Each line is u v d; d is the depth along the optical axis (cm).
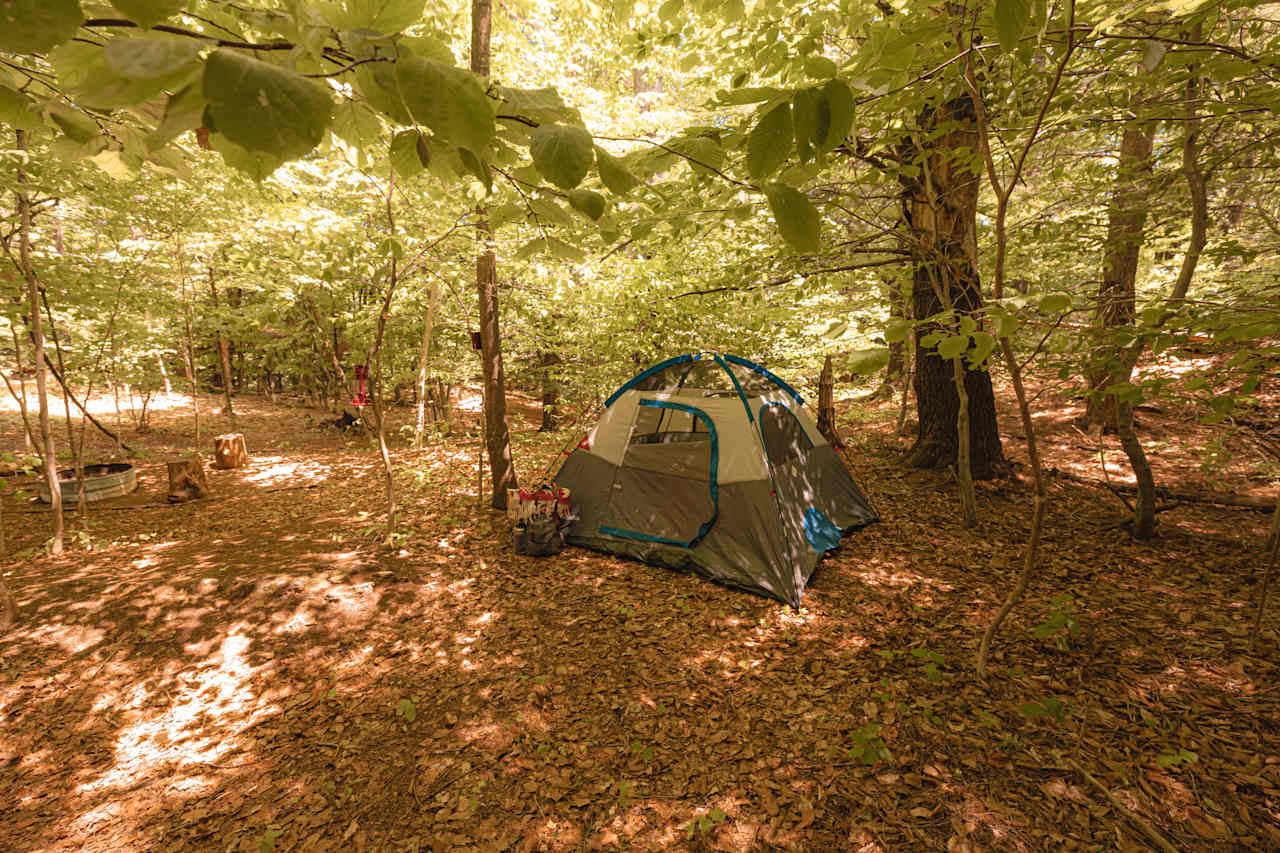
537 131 76
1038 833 240
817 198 372
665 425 618
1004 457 720
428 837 259
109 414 1312
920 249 437
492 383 654
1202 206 397
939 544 539
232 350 1326
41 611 404
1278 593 401
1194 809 243
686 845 250
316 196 620
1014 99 392
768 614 432
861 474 755
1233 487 615
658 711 334
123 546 576
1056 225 509
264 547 538
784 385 616
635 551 533
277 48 69
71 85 82
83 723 331
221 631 398
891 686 338
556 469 823
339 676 372
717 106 109
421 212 577
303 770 299
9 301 577
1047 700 299
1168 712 297
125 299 795
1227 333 171
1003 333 152
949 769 276
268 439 1202
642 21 484
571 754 304
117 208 629
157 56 50
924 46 199
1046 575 462
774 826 255
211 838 262
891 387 1188
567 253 133
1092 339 253
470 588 481
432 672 375
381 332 527
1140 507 510
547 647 400
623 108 930
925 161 354
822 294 741
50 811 279
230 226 720
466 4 668
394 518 591
